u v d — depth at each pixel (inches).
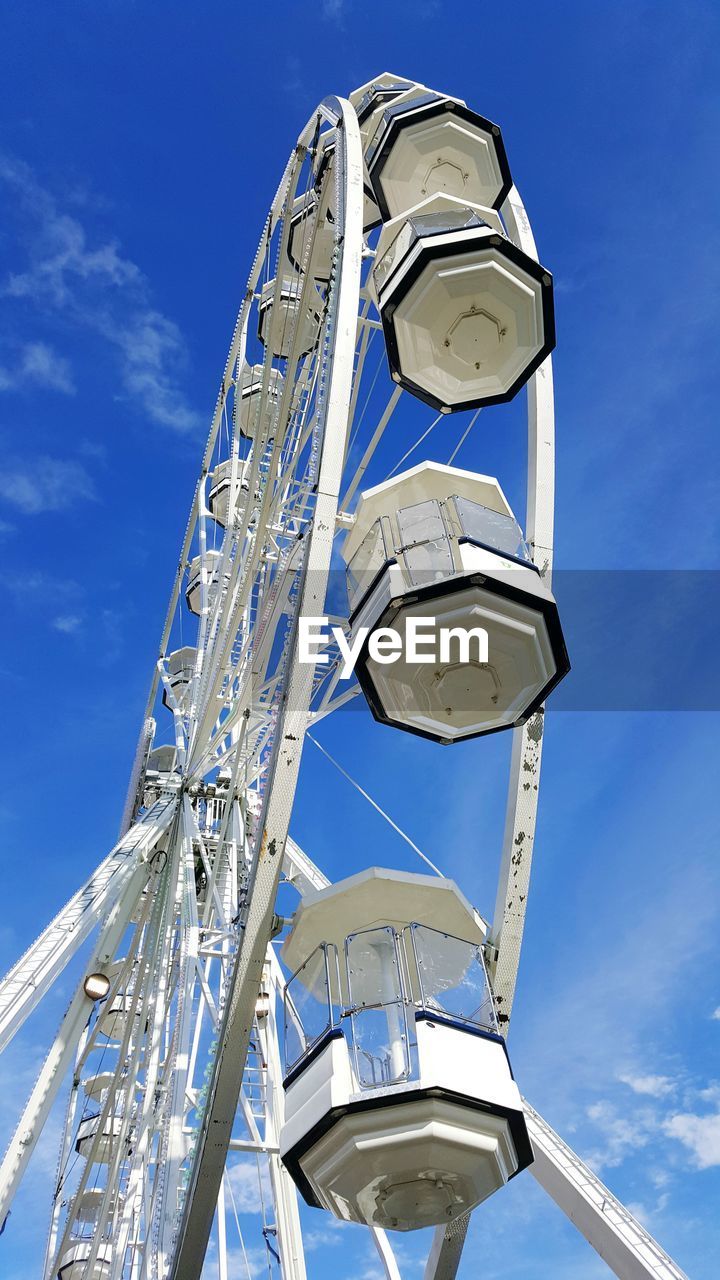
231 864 737.6
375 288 615.8
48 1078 658.8
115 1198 782.5
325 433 484.4
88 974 719.7
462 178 660.1
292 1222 707.4
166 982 753.0
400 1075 408.8
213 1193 412.5
